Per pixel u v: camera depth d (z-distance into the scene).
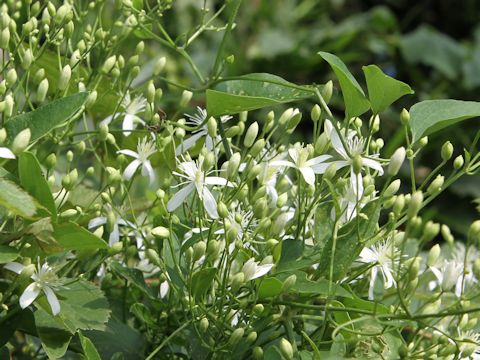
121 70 0.63
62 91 0.59
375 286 0.60
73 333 0.55
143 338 0.60
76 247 0.55
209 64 1.24
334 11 1.75
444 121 0.57
